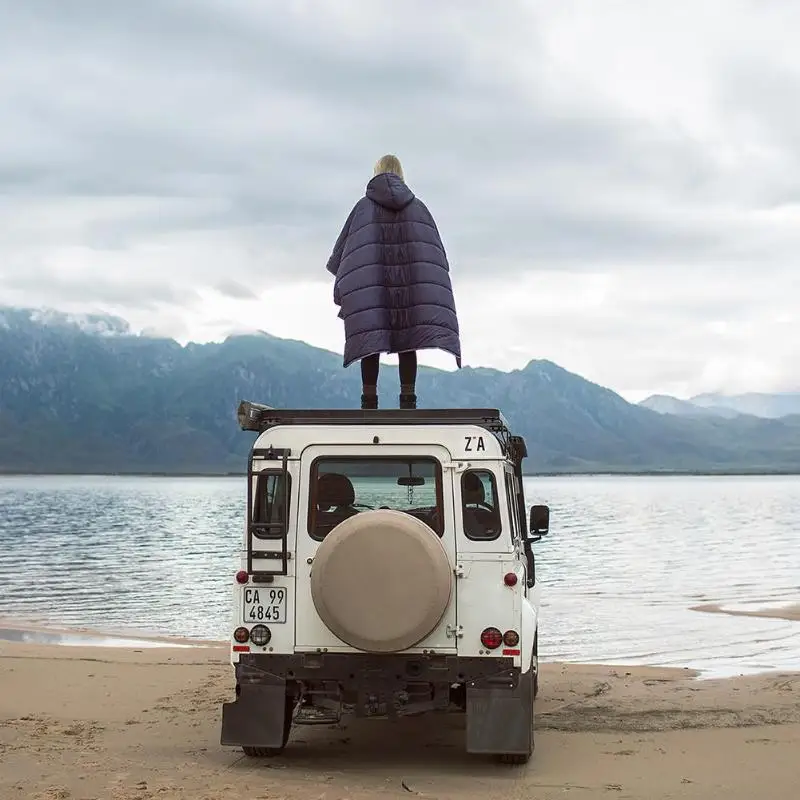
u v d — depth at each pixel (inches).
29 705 421.4
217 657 610.9
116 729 369.1
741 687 498.6
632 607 965.8
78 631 831.1
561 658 665.0
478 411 305.4
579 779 293.9
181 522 3041.3
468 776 296.8
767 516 3454.7
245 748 314.7
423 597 285.0
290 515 306.2
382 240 344.2
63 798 255.6
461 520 300.5
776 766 314.3
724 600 1026.7
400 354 350.3
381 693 298.5
